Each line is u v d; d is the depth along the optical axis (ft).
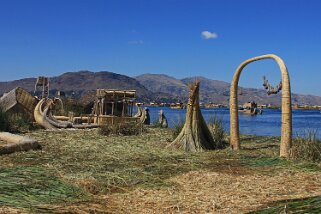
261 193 22.20
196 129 39.83
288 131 34.83
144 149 39.01
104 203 20.48
